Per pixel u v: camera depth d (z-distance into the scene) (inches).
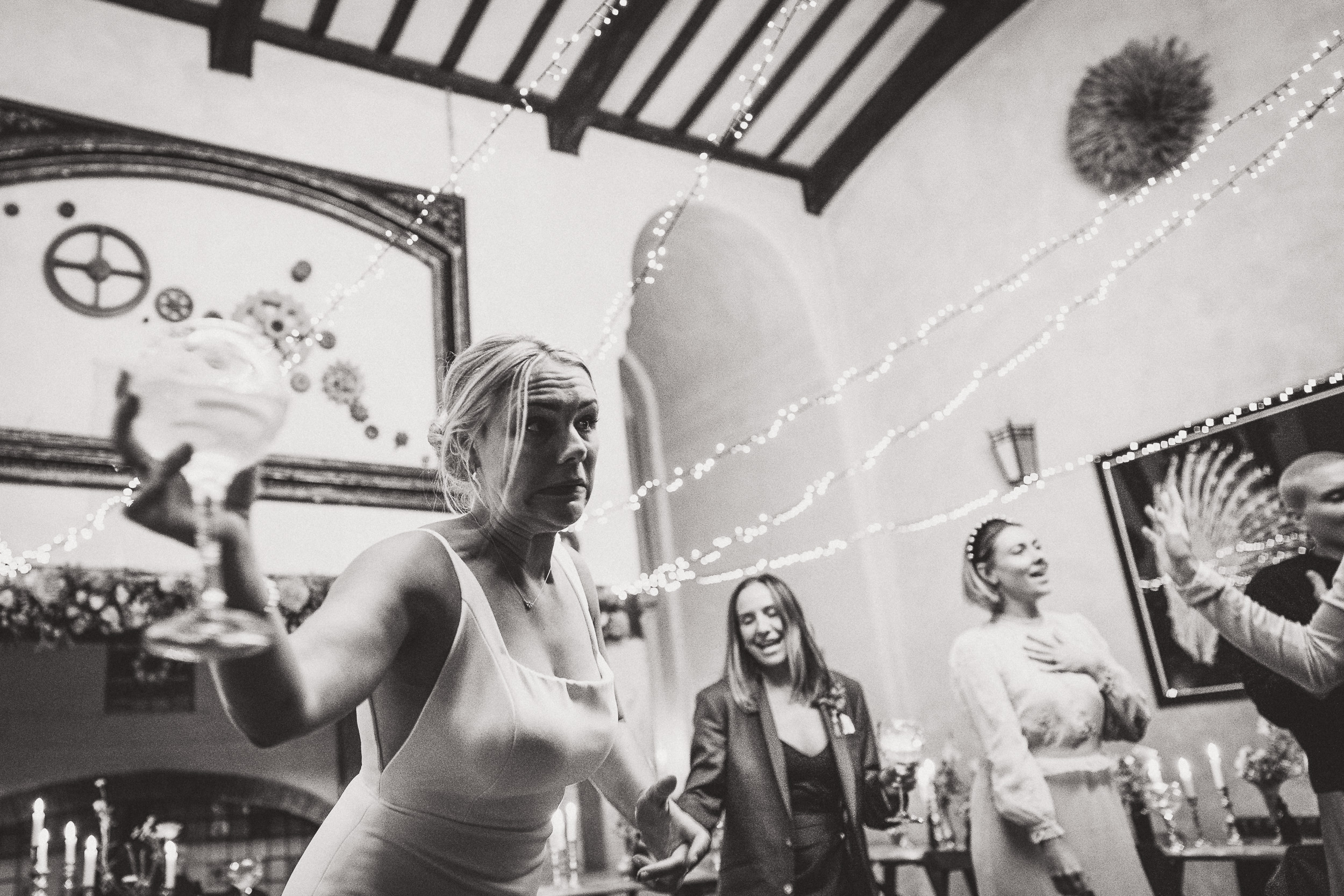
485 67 248.2
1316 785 106.4
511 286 241.0
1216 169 208.7
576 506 47.4
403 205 230.4
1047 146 242.7
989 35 260.2
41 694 223.9
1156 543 110.6
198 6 215.5
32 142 190.9
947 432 256.7
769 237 287.4
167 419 28.0
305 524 202.7
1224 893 189.8
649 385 348.8
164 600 176.2
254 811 240.2
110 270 194.1
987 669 122.4
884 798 116.5
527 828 47.8
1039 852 117.5
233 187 211.9
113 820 224.7
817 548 280.5
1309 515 121.3
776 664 120.3
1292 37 198.7
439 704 43.4
